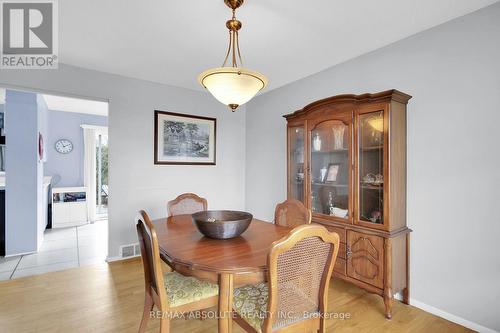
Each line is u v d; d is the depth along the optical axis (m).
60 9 1.79
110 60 2.67
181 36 2.17
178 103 3.53
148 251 1.53
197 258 1.34
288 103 3.36
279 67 2.82
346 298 2.25
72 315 1.94
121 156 3.10
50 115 4.91
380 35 2.14
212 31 2.08
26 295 2.23
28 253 3.34
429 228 2.04
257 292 1.49
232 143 4.01
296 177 2.85
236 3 1.67
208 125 3.78
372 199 2.16
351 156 2.24
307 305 1.29
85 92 2.87
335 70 2.76
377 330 1.81
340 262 2.29
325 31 2.08
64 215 4.76
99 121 5.43
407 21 1.94
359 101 2.17
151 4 1.73
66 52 2.48
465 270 1.86
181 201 2.57
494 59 1.74
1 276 2.63
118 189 3.09
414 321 1.92
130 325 1.83
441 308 1.97
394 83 2.26
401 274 2.07
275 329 1.22
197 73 3.03
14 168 3.25
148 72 3.01
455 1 1.71
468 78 1.85
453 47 1.92
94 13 1.84
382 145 2.04
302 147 2.76
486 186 1.77
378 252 2.02
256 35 2.14
